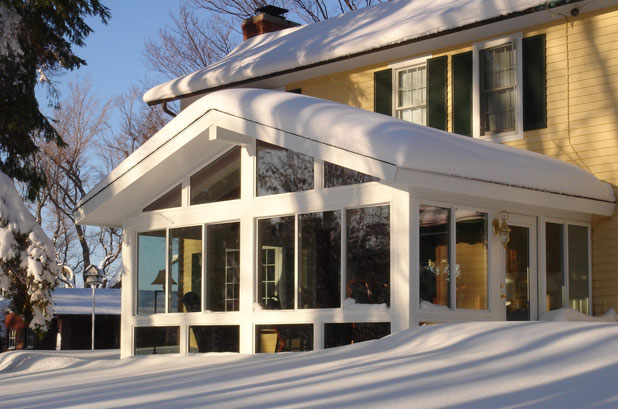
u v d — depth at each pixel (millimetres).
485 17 13852
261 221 11844
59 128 37719
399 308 9898
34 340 26016
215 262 12344
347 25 18297
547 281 12188
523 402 4734
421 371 5973
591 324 6973
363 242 10492
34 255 13758
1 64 15664
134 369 10180
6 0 15273
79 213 13234
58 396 6820
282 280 11461
